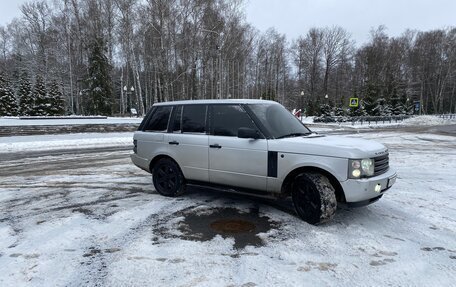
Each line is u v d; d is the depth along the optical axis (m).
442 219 4.80
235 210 5.23
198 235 4.21
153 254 3.66
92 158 11.71
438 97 77.50
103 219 4.85
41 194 6.42
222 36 35.91
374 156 4.38
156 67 29.53
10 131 18.66
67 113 45.94
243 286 2.98
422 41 79.06
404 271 3.27
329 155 4.33
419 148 14.04
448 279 3.12
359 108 49.44
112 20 39.38
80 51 45.69
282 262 3.46
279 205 5.47
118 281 3.09
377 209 5.26
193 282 3.06
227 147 5.20
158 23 27.95
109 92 40.94
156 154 6.18
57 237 4.17
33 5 49.91
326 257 3.58
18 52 58.53
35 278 3.17
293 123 5.56
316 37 76.88
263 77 72.38
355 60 82.19
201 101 5.76
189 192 6.40
